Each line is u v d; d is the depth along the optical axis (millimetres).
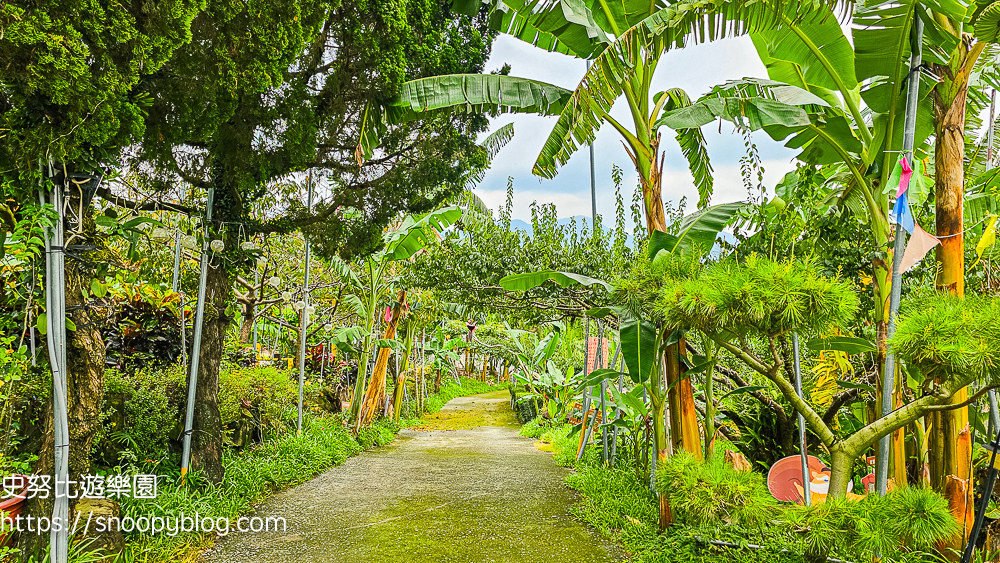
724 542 3639
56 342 3070
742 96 4031
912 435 4262
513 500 5516
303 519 4789
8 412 3869
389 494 5738
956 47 3406
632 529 4332
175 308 6484
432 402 17672
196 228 5250
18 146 2875
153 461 4883
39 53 2586
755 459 5500
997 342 2168
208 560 3807
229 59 3531
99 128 2926
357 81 4449
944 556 3326
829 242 4516
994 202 4828
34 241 2971
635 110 4230
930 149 5215
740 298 2488
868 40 3477
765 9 3424
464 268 7070
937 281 3475
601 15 4434
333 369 12320
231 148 4535
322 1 3746
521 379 12547
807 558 2576
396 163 5637
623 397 5543
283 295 8469
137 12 2971
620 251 6305
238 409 6184
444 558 3906
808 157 4684
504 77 4590
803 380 4992
